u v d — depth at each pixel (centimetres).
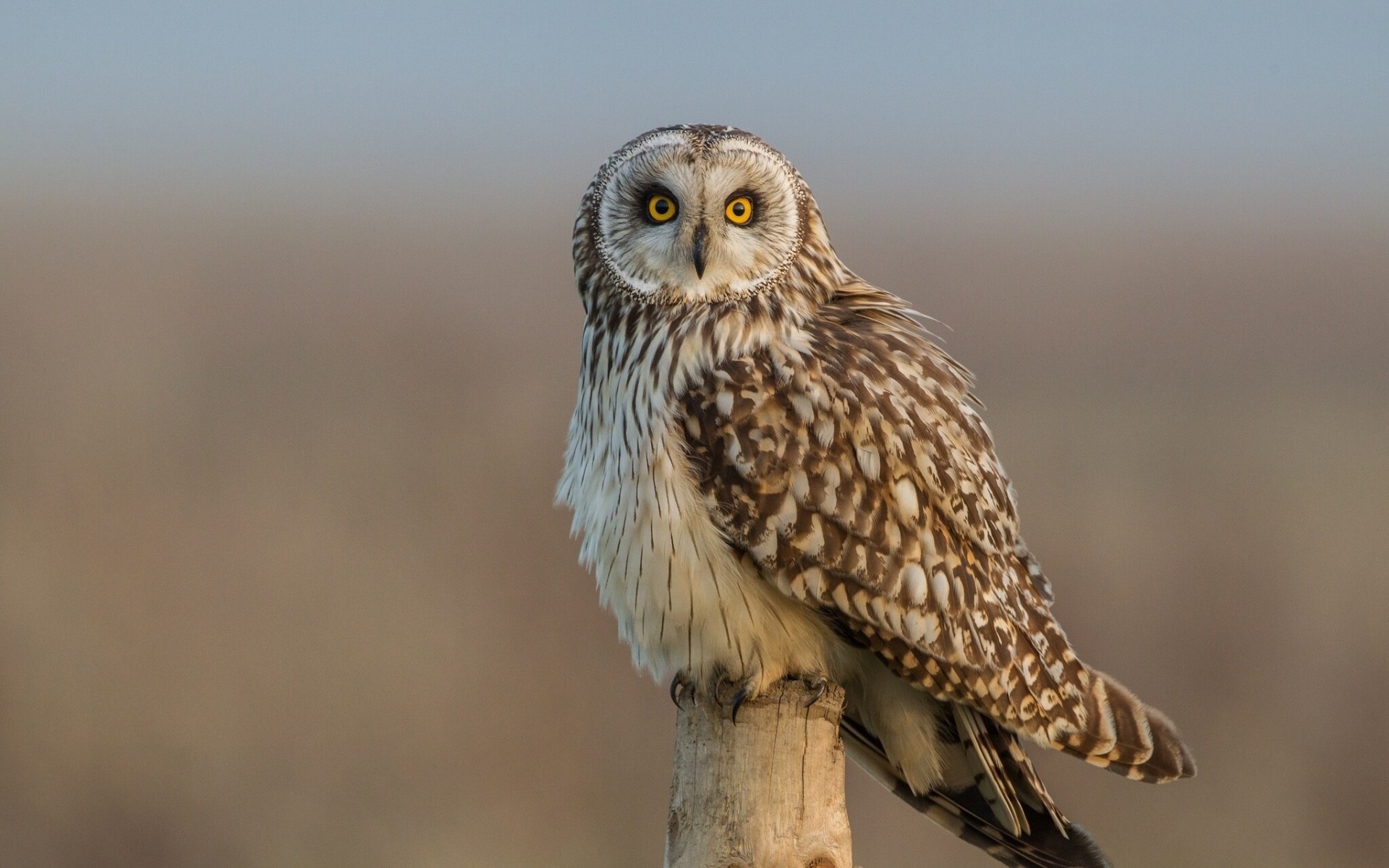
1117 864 1392
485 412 2706
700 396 766
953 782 810
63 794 1466
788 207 806
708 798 680
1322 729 1533
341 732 1560
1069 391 3288
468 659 1633
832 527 755
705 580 762
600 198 823
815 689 692
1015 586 801
